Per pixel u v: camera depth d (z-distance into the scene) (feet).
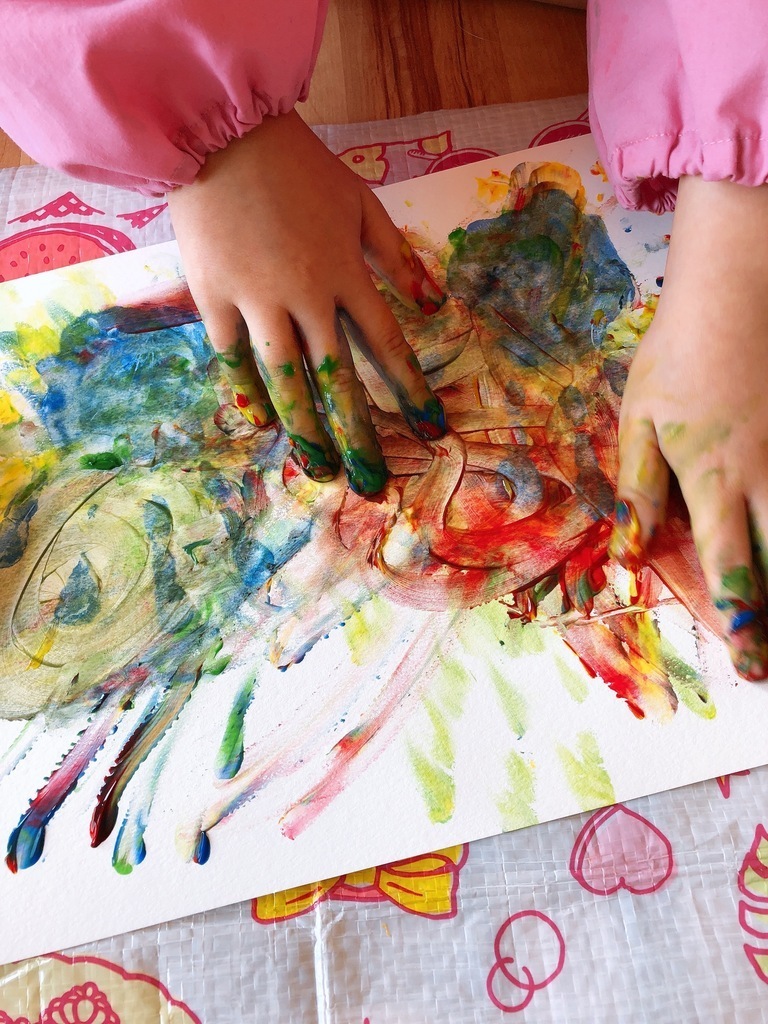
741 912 1.44
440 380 1.94
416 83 2.44
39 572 1.89
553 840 1.52
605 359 1.89
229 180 1.70
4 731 1.73
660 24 1.55
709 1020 1.38
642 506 1.66
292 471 1.90
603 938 1.45
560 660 1.63
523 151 2.16
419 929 1.49
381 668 1.68
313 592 1.77
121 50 1.43
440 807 1.56
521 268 2.03
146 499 1.93
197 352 2.08
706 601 1.62
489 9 2.51
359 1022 1.44
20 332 2.16
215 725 1.68
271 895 1.54
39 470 2.00
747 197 1.57
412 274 1.91
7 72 1.47
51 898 1.57
